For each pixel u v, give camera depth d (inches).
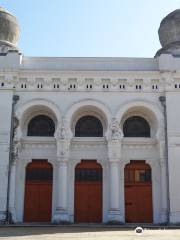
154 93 1180.5
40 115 1215.6
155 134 1171.9
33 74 1181.1
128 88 1181.7
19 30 1346.0
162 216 1109.7
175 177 1117.7
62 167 1131.9
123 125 1214.9
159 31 1354.6
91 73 1181.7
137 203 1162.0
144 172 1183.6
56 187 1151.0
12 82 1171.9
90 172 1178.0
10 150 1128.8
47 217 1146.0
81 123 1213.1
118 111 1165.1
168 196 1111.6
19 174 1159.6
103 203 1150.3
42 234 775.1
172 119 1154.7
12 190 1115.3
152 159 1181.7
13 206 1109.7
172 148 1135.6
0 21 1291.8
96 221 1144.8
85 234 775.7
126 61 1221.7
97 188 1167.0
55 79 1181.7
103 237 705.6
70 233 799.7
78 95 1174.3
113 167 1136.2
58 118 1155.3
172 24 1305.4
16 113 1155.9
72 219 1135.6
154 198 1160.2
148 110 1178.6
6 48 1267.2
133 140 1179.9
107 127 1159.0
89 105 1169.4
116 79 1184.2
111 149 1141.1
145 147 1189.1
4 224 1056.2
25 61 1210.0
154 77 1188.5
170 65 1185.4
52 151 1176.8
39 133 1202.6
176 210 1096.8
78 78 1182.3
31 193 1160.8
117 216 1101.7
